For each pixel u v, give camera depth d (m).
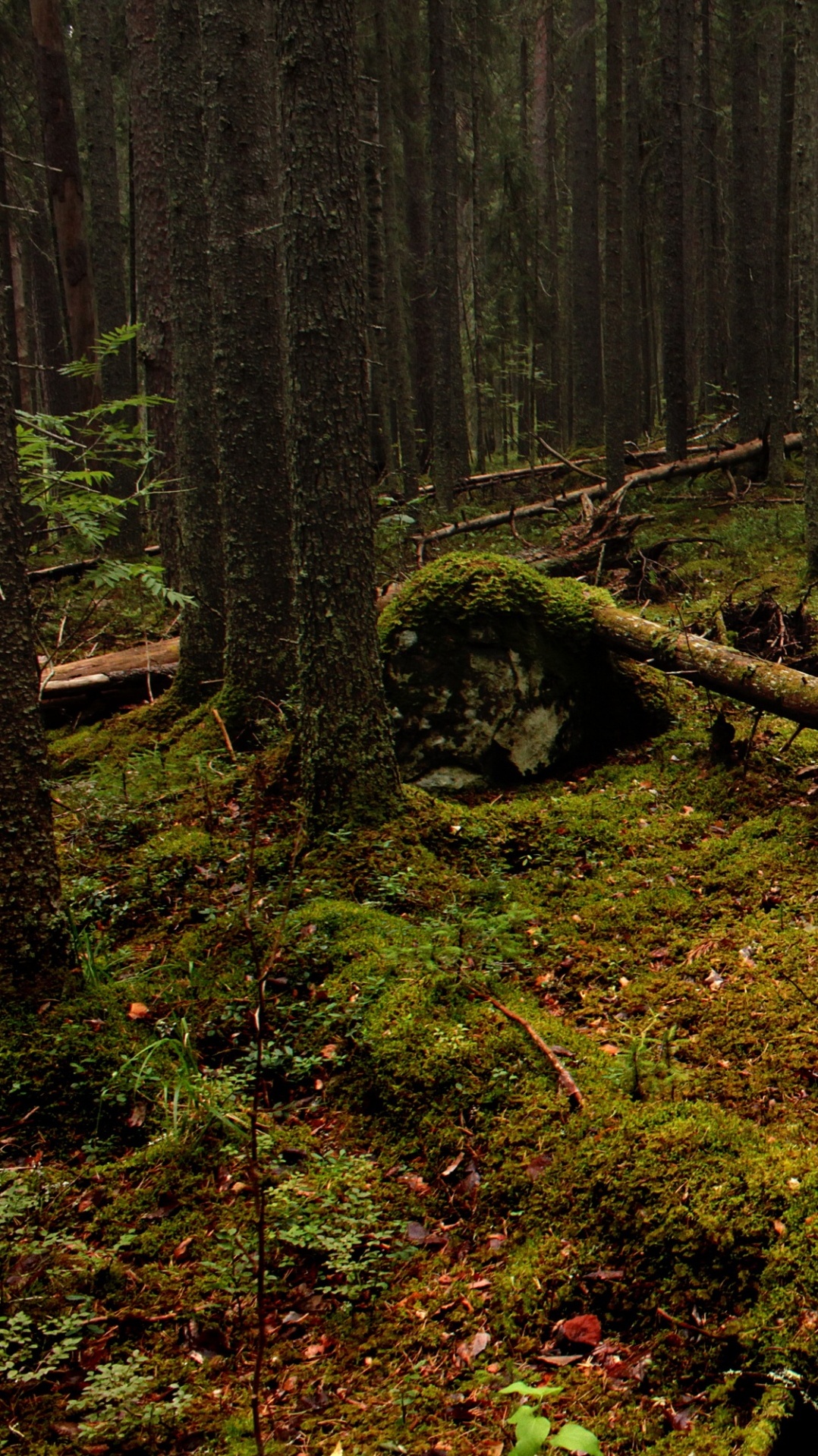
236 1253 3.35
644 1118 3.50
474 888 5.43
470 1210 3.42
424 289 19.47
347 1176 3.62
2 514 4.34
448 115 15.88
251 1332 3.09
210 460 8.80
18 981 4.58
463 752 7.10
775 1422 2.46
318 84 5.36
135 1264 3.40
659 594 10.54
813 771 6.22
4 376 4.28
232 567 7.88
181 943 5.08
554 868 5.70
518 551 11.19
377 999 4.44
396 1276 3.22
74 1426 2.80
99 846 6.40
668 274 16.03
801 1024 4.02
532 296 21.06
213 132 7.45
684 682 7.97
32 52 18.17
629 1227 3.09
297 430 5.63
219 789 6.83
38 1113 4.08
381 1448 2.63
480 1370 2.83
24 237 18.27
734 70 16.66
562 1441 1.84
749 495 15.40
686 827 6.01
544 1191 3.34
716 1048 3.96
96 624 11.34
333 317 5.52
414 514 15.09
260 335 7.63
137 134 10.82
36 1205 3.63
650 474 15.35
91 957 4.73
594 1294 2.98
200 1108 3.96
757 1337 2.65
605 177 16.16
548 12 24.75
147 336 10.95
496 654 7.16
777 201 15.16
